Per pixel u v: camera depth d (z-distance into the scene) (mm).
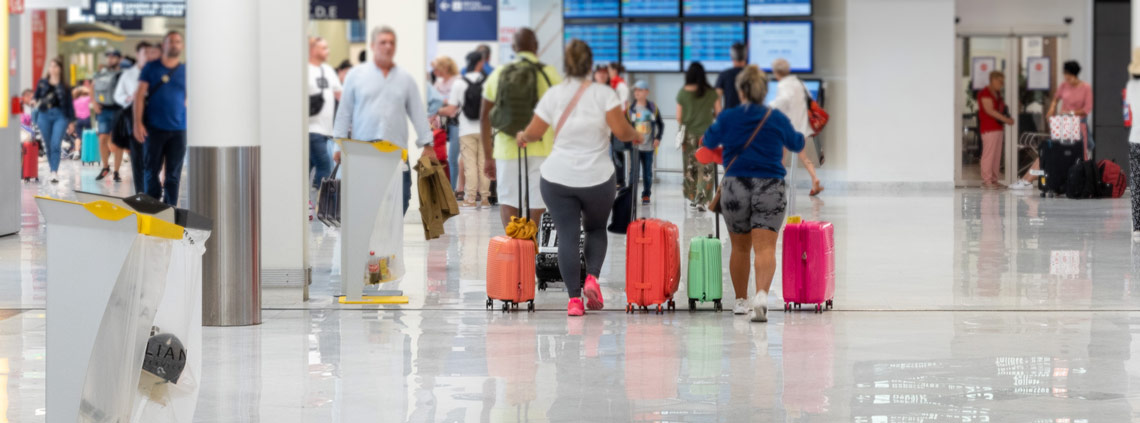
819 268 14867
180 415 7984
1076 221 27000
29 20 49812
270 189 16000
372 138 19844
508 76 17891
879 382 11023
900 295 16406
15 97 24469
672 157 40406
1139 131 23562
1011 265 19531
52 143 39156
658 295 14797
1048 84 40156
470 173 31453
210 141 13703
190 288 7871
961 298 16125
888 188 38094
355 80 19859
